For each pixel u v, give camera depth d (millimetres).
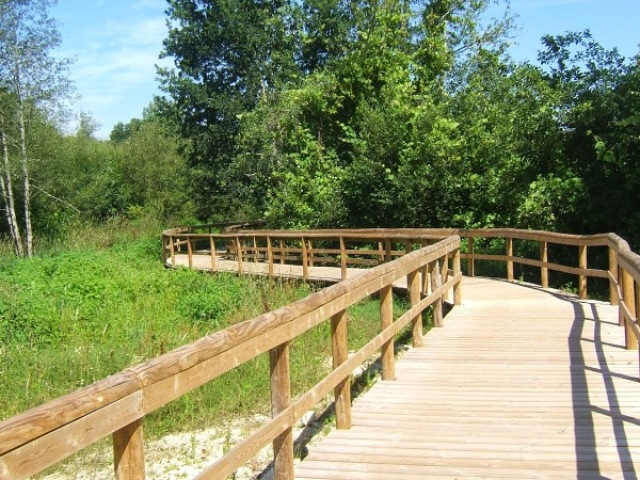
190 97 35500
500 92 18844
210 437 6336
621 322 8820
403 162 18297
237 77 36188
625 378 6426
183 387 3045
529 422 5348
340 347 5367
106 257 22844
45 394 7430
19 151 29781
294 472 4473
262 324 3826
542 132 16688
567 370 6828
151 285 14664
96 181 40625
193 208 44031
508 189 17453
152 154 44500
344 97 22375
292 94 22547
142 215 42312
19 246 29469
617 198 15250
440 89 22531
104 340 10031
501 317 9906
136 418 2688
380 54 22422
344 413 5379
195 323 10984
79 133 43062
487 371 6965
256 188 33688
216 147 36250
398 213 18500
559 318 9594
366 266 18641
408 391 6387
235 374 7770
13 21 27328
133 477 2699
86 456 6105
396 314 11281
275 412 4172
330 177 20375
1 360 8742
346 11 31609
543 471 4363
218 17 34625
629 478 4176
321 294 4840
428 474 4422
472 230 14555
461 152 18031
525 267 16938
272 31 34062
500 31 28312
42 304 11828
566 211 16406
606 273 10281
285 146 25734
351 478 4414
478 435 5113
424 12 26516
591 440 4879
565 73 17094
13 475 2076
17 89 28156
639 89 15070
